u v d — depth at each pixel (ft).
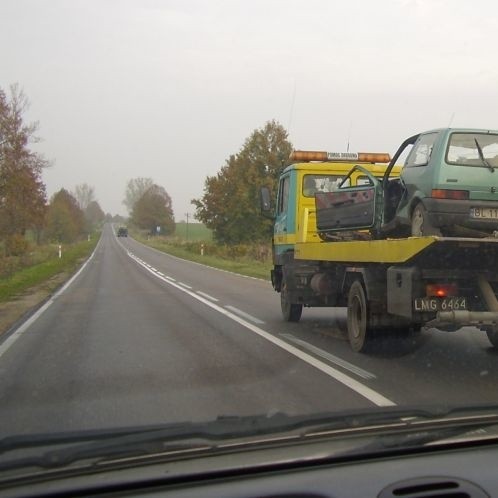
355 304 29.17
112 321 41.29
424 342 31.42
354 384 22.50
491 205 24.22
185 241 253.03
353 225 30.99
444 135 24.82
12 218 103.91
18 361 27.94
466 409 13.88
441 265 23.41
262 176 122.42
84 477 10.21
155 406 19.86
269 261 120.67
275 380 23.32
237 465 10.68
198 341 32.68
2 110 94.94
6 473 10.19
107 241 333.01
